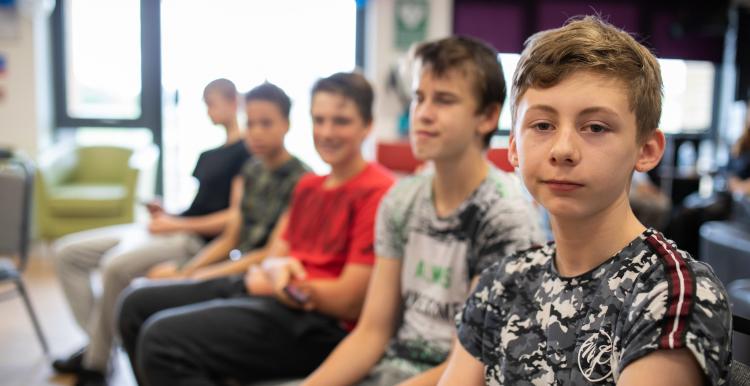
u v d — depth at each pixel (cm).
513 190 126
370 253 159
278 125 216
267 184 222
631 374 64
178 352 154
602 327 71
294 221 184
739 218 317
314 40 564
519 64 78
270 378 160
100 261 275
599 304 73
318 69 568
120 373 263
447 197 132
